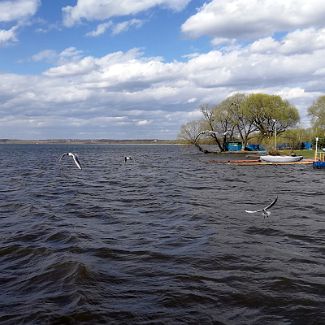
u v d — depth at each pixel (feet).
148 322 29.71
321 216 67.97
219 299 33.58
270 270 40.22
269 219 65.26
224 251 46.83
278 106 314.96
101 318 30.27
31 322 29.71
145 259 44.14
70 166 222.48
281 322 29.76
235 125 333.62
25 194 99.45
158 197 93.40
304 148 312.91
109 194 99.66
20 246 48.91
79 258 43.57
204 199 89.92
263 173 164.76
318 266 41.52
